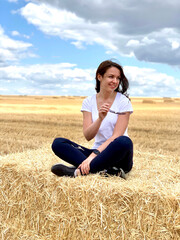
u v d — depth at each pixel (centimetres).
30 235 261
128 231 230
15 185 272
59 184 251
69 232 245
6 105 2238
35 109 1823
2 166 277
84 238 239
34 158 324
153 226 225
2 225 273
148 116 1336
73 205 244
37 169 268
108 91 283
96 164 259
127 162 273
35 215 262
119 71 281
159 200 224
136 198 228
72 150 274
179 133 891
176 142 754
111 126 286
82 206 240
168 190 229
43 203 259
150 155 388
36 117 1294
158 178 275
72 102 2925
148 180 262
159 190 227
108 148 257
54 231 252
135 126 1019
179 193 224
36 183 262
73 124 1101
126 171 286
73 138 802
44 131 924
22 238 263
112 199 233
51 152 371
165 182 264
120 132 278
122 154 255
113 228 233
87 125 292
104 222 234
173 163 349
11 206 273
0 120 1178
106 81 279
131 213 229
